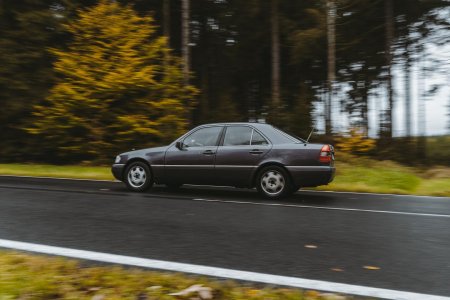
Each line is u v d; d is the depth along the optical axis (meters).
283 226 6.54
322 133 24.55
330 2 21.80
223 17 27.25
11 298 3.48
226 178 9.45
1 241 5.52
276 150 9.15
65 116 18.72
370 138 23.08
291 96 29.06
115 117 19.17
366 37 25.94
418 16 24.52
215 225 6.58
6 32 21.05
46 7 22.28
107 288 3.74
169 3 26.78
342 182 12.62
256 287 3.92
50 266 4.30
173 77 20.08
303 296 3.62
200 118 28.61
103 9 19.83
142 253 5.03
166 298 3.52
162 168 9.94
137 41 19.52
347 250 5.22
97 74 19.06
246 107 32.47
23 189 10.75
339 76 28.44
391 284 4.05
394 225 6.67
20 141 22.41
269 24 27.62
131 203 8.55
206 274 4.29
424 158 25.23
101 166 18.88
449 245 5.47
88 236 5.82
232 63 30.33
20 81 20.73
